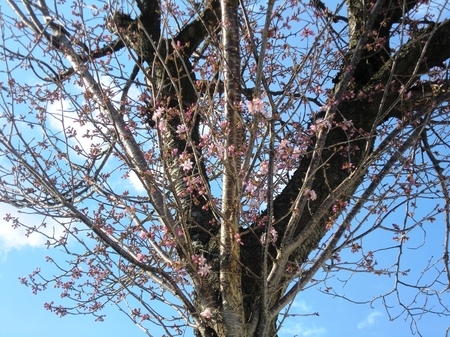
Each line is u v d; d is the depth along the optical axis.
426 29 3.97
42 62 3.46
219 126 3.42
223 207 3.23
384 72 4.01
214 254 3.32
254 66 3.96
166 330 3.24
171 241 3.32
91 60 3.26
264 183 3.34
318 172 3.70
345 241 3.27
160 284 3.43
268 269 3.43
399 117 4.02
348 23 4.50
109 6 3.45
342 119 3.90
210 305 3.19
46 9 3.73
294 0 3.50
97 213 4.01
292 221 3.21
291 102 3.20
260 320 3.18
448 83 3.79
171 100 4.21
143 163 3.47
